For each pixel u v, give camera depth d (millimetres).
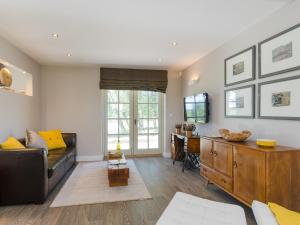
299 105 2170
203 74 4375
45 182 2779
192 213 1470
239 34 3162
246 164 2328
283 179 2064
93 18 2637
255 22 2787
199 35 3229
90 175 4012
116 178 3447
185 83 5480
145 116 5906
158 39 3385
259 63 2729
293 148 2178
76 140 5148
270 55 2545
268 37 2594
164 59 4594
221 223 1352
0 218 2396
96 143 5379
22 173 2680
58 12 2477
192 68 4988
